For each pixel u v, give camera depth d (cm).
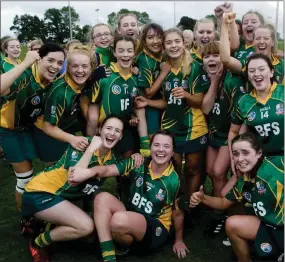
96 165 305
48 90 321
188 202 322
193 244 336
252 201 286
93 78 347
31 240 321
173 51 344
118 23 416
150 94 363
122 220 283
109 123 300
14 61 658
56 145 354
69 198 304
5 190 460
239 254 292
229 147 329
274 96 291
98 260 311
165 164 308
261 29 346
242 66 343
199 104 352
